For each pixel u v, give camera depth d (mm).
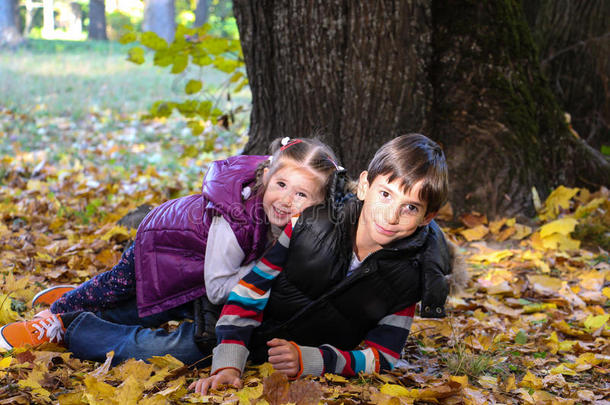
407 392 2377
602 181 5688
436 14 5078
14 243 4422
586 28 6809
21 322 2768
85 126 9586
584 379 2838
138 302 2760
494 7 5113
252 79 5004
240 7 4887
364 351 2529
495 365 2908
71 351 2705
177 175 6984
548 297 3943
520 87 5242
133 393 2131
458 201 4996
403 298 2498
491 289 3965
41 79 13234
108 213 5297
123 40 4973
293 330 2615
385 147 2354
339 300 2516
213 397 2227
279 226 2633
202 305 2723
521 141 5113
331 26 4605
